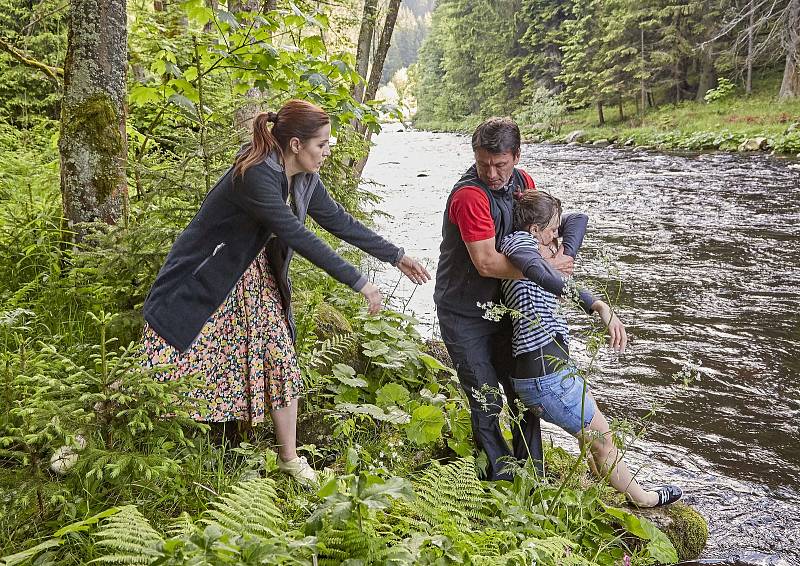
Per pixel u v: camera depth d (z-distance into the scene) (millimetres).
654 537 2928
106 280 3566
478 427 3221
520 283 3062
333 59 4910
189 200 3701
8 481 2328
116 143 3959
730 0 29984
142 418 2436
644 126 30094
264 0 5234
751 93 30000
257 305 2848
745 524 3521
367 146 6734
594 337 3049
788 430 4586
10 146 8102
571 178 17734
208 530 1798
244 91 4582
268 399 2891
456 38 51094
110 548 2191
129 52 4746
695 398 5062
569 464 3562
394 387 3725
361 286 2736
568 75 36562
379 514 2463
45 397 2422
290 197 2852
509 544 2541
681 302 7250
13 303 3670
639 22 32375
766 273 8242
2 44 5090
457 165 22562
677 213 12094
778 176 15797
